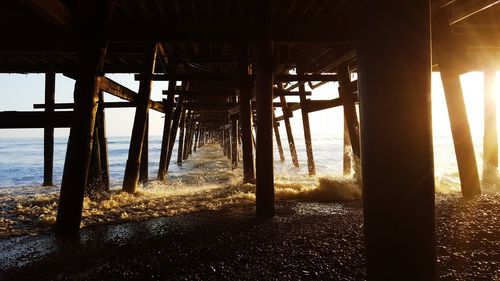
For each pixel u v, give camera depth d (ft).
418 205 3.48
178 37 15.65
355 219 14.46
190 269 9.56
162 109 29.55
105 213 16.20
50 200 21.66
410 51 3.52
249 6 15.83
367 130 3.63
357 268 9.36
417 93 3.52
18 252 11.18
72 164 12.82
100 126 22.85
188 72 35.12
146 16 17.83
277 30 16.78
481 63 27.14
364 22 3.69
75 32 12.70
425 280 3.51
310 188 22.38
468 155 18.06
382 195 3.49
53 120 13.11
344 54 21.06
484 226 12.72
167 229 13.52
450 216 14.14
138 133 21.15
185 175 37.52
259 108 14.96
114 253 10.96
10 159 80.89
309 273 9.09
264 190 15.05
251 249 10.98
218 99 50.31
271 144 15.05
